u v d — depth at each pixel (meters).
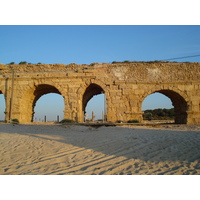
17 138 11.07
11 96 25.55
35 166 6.30
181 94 25.50
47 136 11.79
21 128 16.09
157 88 25.66
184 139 10.07
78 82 25.80
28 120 27.94
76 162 6.68
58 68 26.97
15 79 26.25
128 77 26.31
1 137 11.41
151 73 26.45
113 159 6.96
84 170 5.92
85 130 15.05
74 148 8.57
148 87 25.78
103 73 26.31
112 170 5.91
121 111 25.27
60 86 25.84
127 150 8.16
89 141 10.11
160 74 26.39
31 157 7.30
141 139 10.37
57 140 10.41
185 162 6.54
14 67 27.30
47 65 27.09
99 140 10.34
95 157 7.24
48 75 25.97
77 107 25.16
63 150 8.24
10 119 24.28
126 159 6.97
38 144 9.42
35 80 26.09
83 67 27.08
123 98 25.52
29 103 28.14
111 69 26.70
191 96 25.53
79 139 10.70
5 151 8.20
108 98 25.48
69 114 25.05
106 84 25.77
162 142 9.52
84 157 7.26
